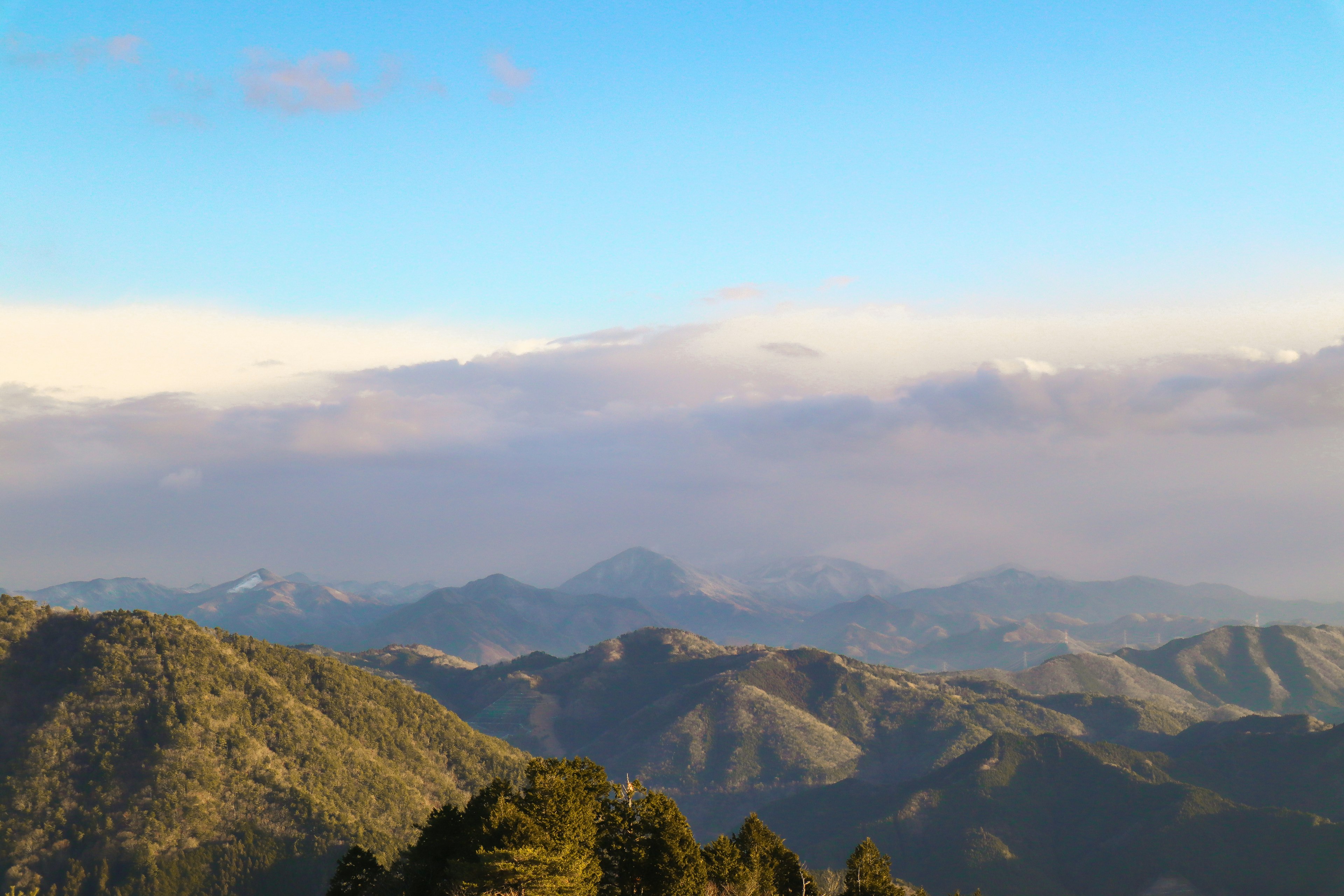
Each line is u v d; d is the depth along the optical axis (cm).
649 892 9631
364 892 10244
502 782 9975
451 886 8700
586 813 9331
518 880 8056
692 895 9575
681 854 9644
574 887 8388
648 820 9900
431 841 9919
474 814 9700
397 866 10100
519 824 8650
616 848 9719
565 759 10006
